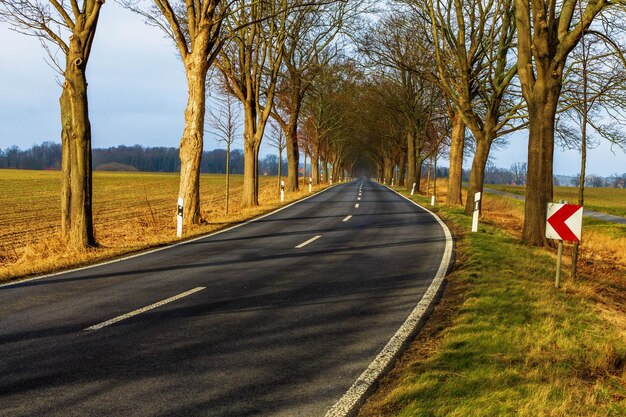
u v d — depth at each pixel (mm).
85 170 10477
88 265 8703
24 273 7891
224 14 13828
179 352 4352
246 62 21531
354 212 20172
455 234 13203
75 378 3748
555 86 10859
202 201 34062
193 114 14523
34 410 3207
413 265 8695
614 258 13078
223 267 8492
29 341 4590
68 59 10195
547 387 3529
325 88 38406
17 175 82562
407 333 4961
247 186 23188
